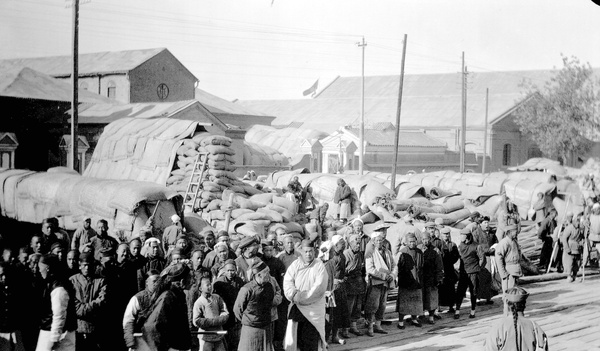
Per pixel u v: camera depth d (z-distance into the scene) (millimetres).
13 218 16016
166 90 41656
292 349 9039
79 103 33594
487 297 13031
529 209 25844
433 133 54812
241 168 36875
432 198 22609
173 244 11055
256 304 7984
